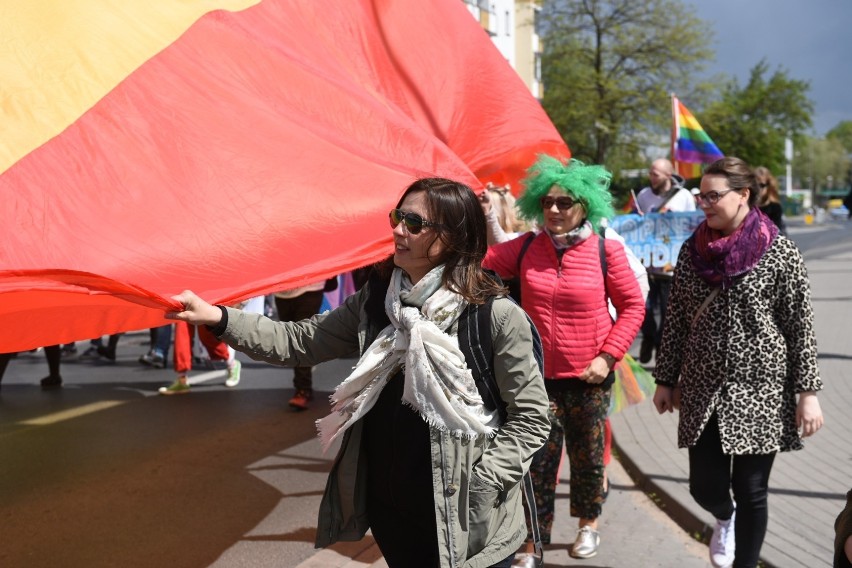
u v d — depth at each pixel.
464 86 5.99
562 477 6.06
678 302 3.94
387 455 2.69
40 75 3.84
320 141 4.37
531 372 2.64
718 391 3.74
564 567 4.50
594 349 4.34
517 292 4.60
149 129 3.89
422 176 4.55
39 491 6.00
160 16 4.46
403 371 2.67
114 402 8.72
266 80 4.55
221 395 8.99
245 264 3.64
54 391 9.34
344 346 2.90
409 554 2.78
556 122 40.22
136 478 6.28
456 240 2.63
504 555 2.65
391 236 4.06
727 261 3.72
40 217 3.35
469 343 2.62
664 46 39.09
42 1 4.16
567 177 4.32
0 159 3.47
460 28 6.26
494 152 5.75
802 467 5.70
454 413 2.55
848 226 64.88
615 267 4.38
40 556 4.86
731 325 3.72
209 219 3.70
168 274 3.41
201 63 4.35
